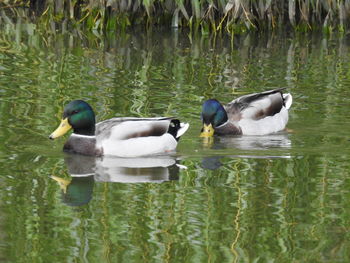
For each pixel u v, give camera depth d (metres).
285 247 9.61
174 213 10.78
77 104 13.92
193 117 16.09
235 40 24.88
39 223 10.34
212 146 14.60
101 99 17.06
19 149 13.85
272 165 13.21
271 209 10.95
